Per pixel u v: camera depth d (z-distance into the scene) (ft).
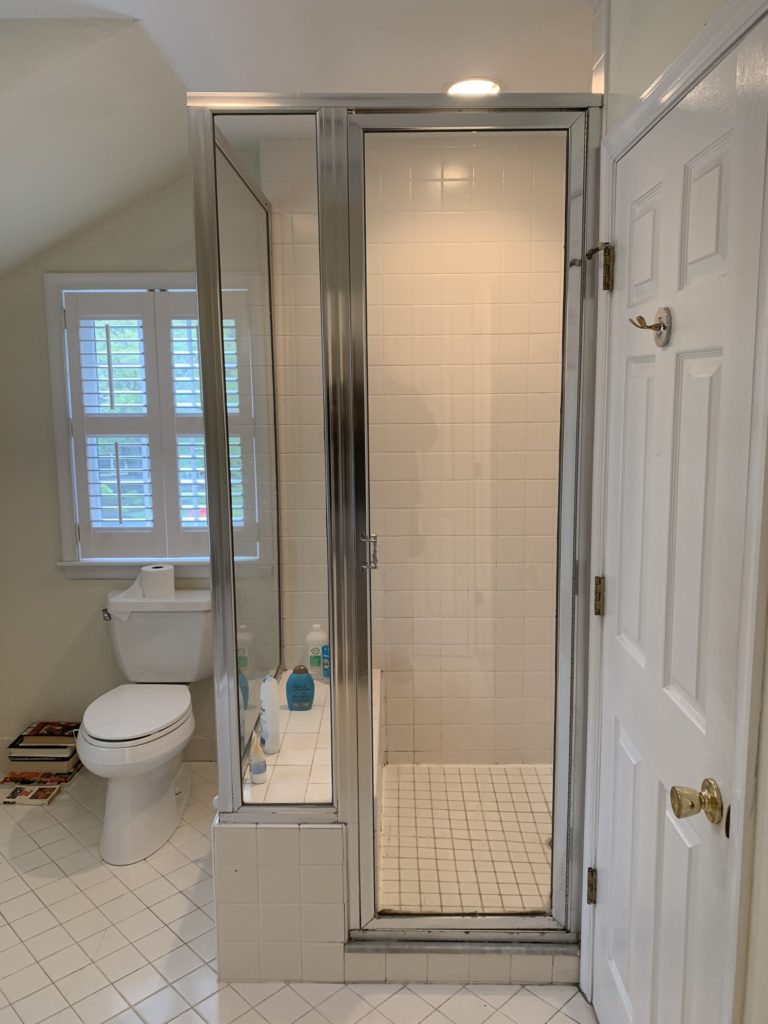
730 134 3.36
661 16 4.25
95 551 9.51
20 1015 5.84
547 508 8.39
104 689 9.73
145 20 5.84
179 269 9.00
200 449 9.32
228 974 6.21
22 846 8.12
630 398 4.89
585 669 5.86
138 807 7.86
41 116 6.31
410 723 8.69
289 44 6.26
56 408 9.20
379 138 6.89
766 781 3.08
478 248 7.87
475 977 6.15
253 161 6.10
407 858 7.06
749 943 3.23
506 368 8.16
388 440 8.13
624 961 5.08
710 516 3.64
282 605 6.68
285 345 6.37
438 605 8.50
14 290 9.01
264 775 6.40
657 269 4.36
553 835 6.18
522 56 6.56
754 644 3.12
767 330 3.01
